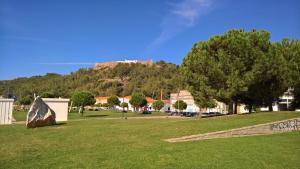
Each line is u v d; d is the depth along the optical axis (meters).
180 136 16.22
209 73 29.06
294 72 31.55
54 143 14.48
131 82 178.12
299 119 19.86
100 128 20.73
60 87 160.88
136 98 76.94
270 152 12.27
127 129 19.59
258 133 17.89
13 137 16.88
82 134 17.56
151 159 10.77
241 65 27.69
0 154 11.79
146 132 17.86
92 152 12.13
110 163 10.16
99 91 168.00
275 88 31.09
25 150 12.65
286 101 48.94
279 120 20.06
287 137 16.48
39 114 23.64
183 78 32.59
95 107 132.50
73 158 10.96
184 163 10.21
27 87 151.38
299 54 32.94
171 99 110.25
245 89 27.50
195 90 31.31
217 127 18.47
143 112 79.38
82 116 52.69
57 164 10.05
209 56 30.08
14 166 9.78
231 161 10.59
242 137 16.55
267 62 27.94
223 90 28.38
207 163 10.24
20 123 29.06
